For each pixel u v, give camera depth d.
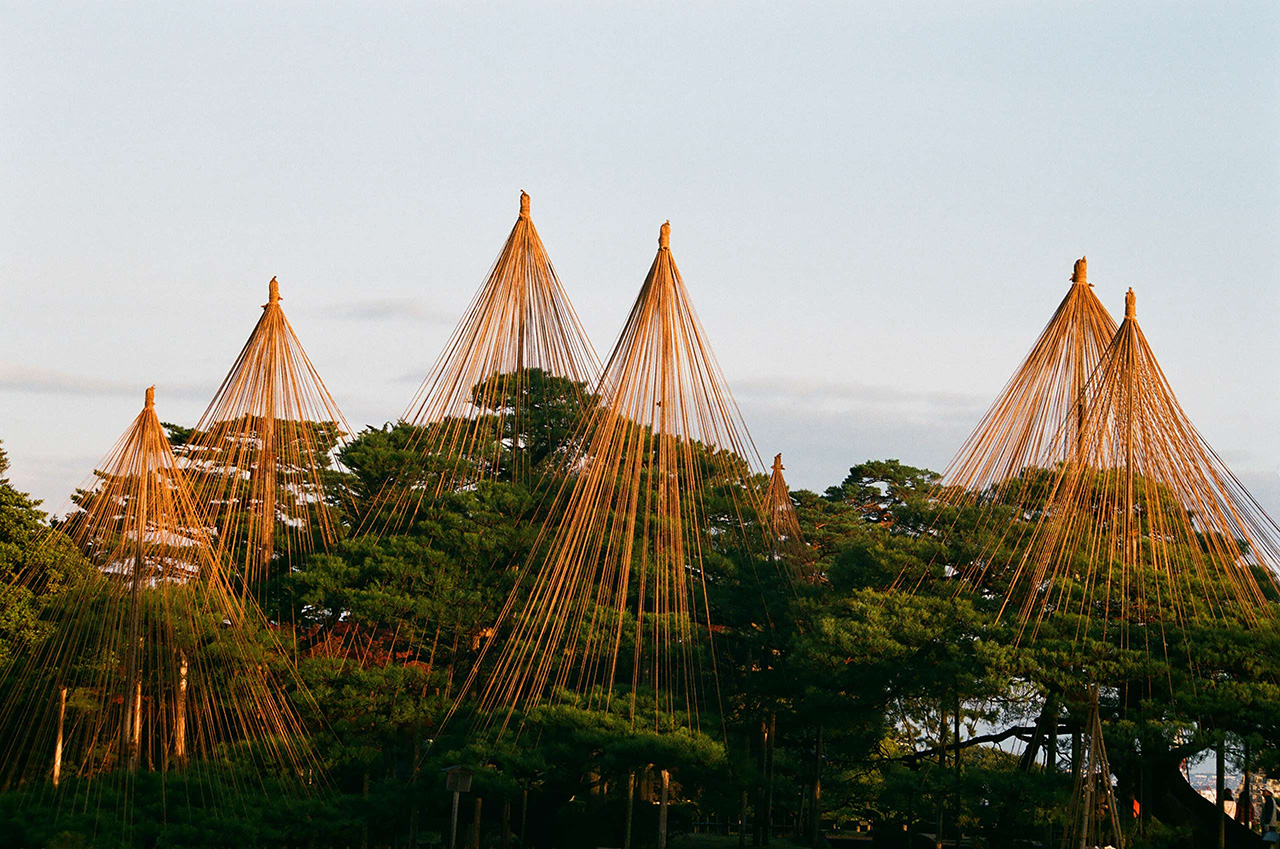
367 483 55.16
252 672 43.78
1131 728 36.06
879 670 43.06
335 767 45.38
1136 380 36.62
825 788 52.59
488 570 49.56
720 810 46.19
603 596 45.06
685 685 43.84
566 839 48.34
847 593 46.78
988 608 41.81
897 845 50.50
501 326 49.53
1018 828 39.75
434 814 46.66
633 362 39.50
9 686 44.09
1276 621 36.78
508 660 44.09
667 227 39.44
